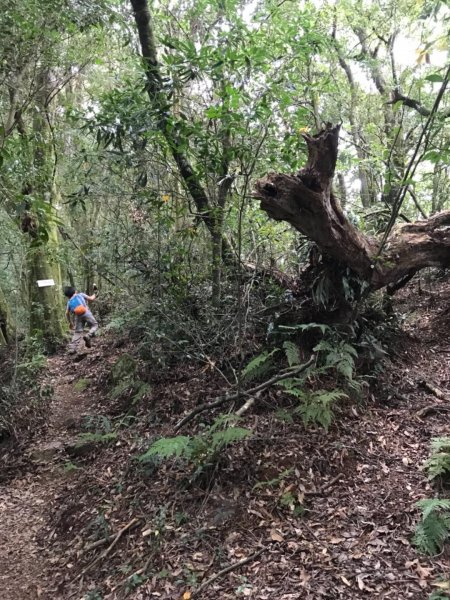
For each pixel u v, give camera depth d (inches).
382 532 128.6
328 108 444.5
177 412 224.4
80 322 403.2
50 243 389.4
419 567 114.0
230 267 263.1
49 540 176.2
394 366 218.1
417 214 434.3
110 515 173.3
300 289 233.5
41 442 253.1
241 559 133.5
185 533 150.5
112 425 240.5
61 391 317.7
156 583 135.1
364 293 204.7
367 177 460.4
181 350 248.4
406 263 212.8
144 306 273.9
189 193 262.7
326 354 204.7
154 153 240.8
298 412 182.4
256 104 204.7
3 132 173.0
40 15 215.9
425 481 143.9
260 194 169.3
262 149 231.6
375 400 196.1
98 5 229.6
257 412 194.2
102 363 338.3
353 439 171.3
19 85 237.8
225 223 251.3
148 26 264.4
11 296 562.6
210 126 238.7
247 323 235.1
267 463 165.3
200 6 267.7
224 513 152.1
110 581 143.5
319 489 152.3
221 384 225.9
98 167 298.7
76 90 531.8
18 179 199.8
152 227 277.0
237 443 176.2
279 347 219.6
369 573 116.3
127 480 188.4
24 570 162.6
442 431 169.5
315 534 134.5
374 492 145.6
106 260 298.8
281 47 229.8
